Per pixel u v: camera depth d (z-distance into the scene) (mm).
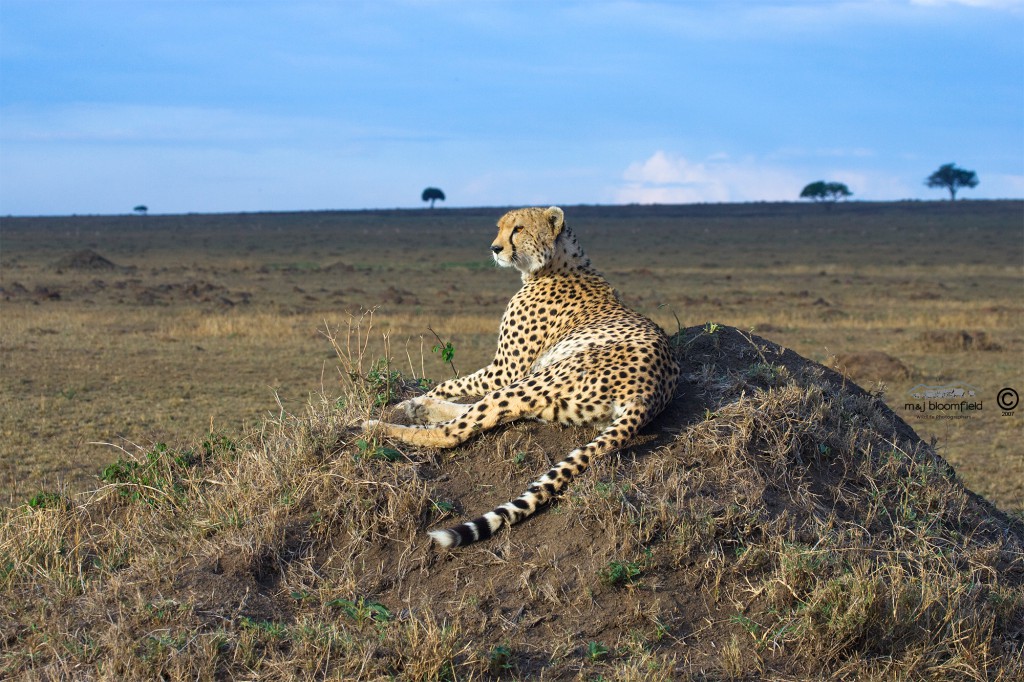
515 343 7055
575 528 5281
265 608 4977
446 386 7168
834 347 23547
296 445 6168
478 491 5781
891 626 4641
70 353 20797
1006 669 4590
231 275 49938
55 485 10125
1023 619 5074
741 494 5449
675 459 5695
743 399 6105
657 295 39625
